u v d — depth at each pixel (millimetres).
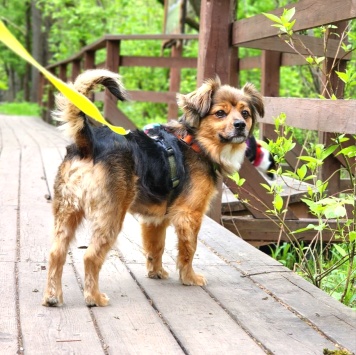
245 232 5539
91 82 2867
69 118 3057
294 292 3541
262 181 5488
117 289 3527
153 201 3480
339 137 3957
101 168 3131
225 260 4227
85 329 2836
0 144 10781
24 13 32500
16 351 2541
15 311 3047
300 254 4621
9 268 3773
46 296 3125
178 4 11766
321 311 3195
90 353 2553
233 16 5520
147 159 3398
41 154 9359
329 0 3965
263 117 4547
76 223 3193
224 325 2961
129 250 4379
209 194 3688
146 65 10914
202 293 3508
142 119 14805
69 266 3904
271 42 5938
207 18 5387
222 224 5520
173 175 3514
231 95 3791
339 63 5797
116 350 2604
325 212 3008
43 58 31422
